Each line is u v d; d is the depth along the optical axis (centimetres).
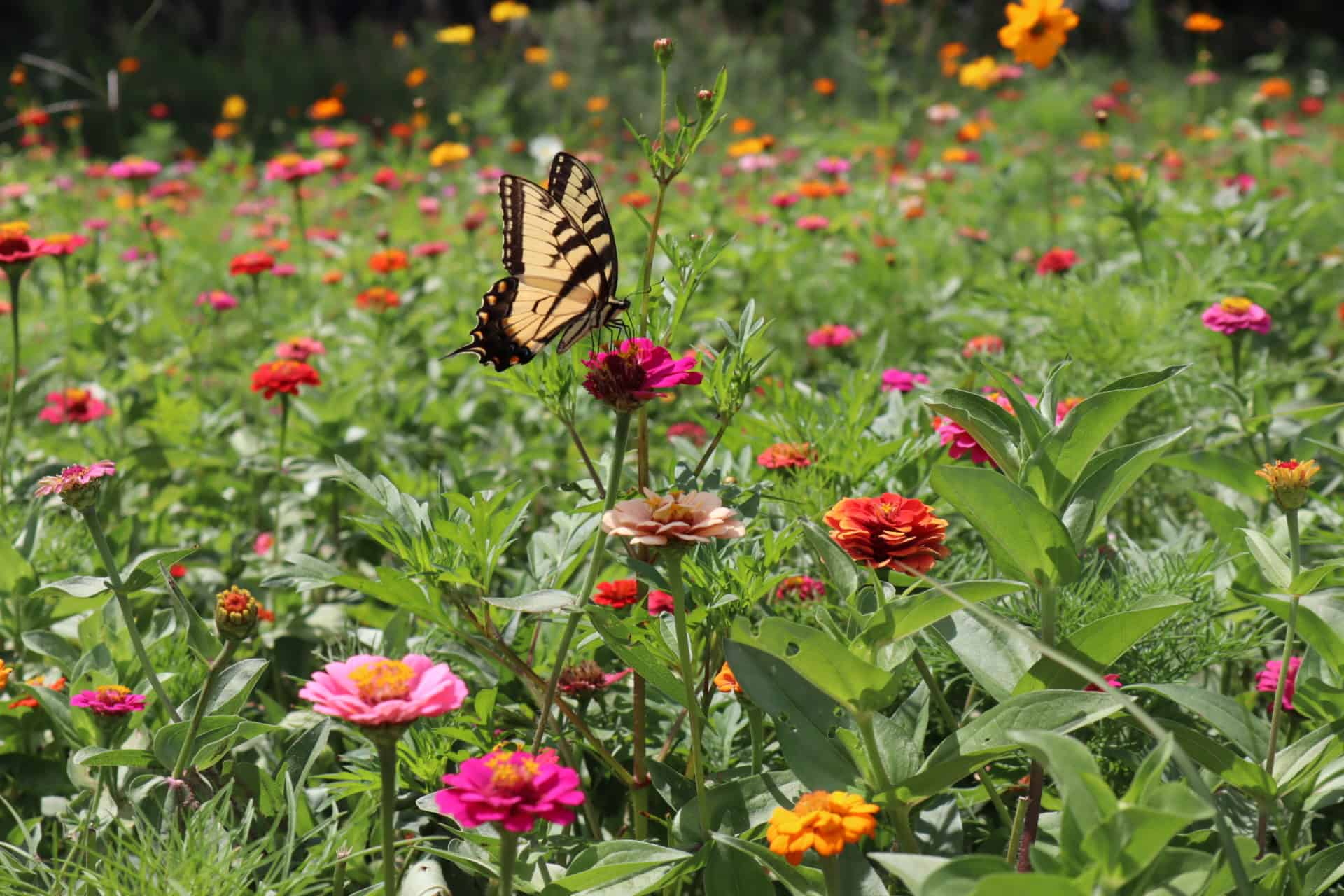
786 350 250
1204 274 191
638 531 107
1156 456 110
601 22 761
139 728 128
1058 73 711
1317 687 112
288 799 114
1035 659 112
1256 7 1123
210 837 109
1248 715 108
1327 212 294
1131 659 122
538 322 122
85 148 591
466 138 476
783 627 103
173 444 188
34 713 130
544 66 679
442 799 101
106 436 187
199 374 224
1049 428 111
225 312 282
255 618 112
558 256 121
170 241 341
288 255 344
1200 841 108
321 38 832
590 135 491
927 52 680
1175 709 124
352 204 398
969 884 96
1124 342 170
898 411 151
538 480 194
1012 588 104
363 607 142
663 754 122
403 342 250
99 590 116
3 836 126
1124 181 223
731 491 121
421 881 115
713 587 117
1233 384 157
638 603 123
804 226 270
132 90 673
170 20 862
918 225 315
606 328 123
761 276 265
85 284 220
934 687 115
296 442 185
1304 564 138
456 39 522
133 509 182
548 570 125
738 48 738
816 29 861
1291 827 112
